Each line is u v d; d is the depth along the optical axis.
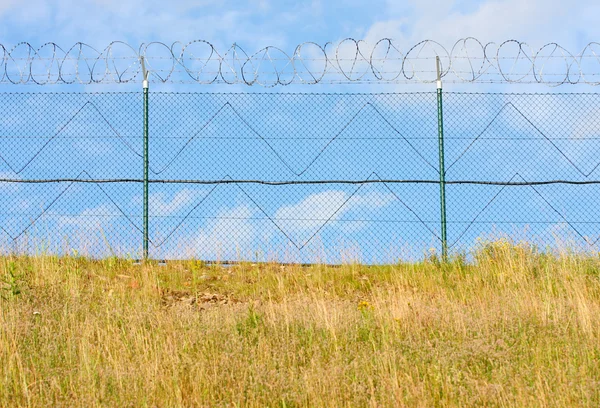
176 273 12.35
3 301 9.38
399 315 8.73
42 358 7.43
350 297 10.97
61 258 12.60
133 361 7.37
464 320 8.58
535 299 9.54
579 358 7.20
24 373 6.75
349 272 12.38
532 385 6.46
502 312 9.05
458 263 12.39
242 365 7.18
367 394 6.49
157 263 12.97
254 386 6.55
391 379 6.54
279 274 12.16
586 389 6.26
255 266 12.97
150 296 10.56
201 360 7.14
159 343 7.82
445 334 8.23
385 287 11.59
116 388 6.62
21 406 6.27
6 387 6.51
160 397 6.43
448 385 6.43
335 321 8.53
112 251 13.03
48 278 11.08
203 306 10.17
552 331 8.12
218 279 12.24
